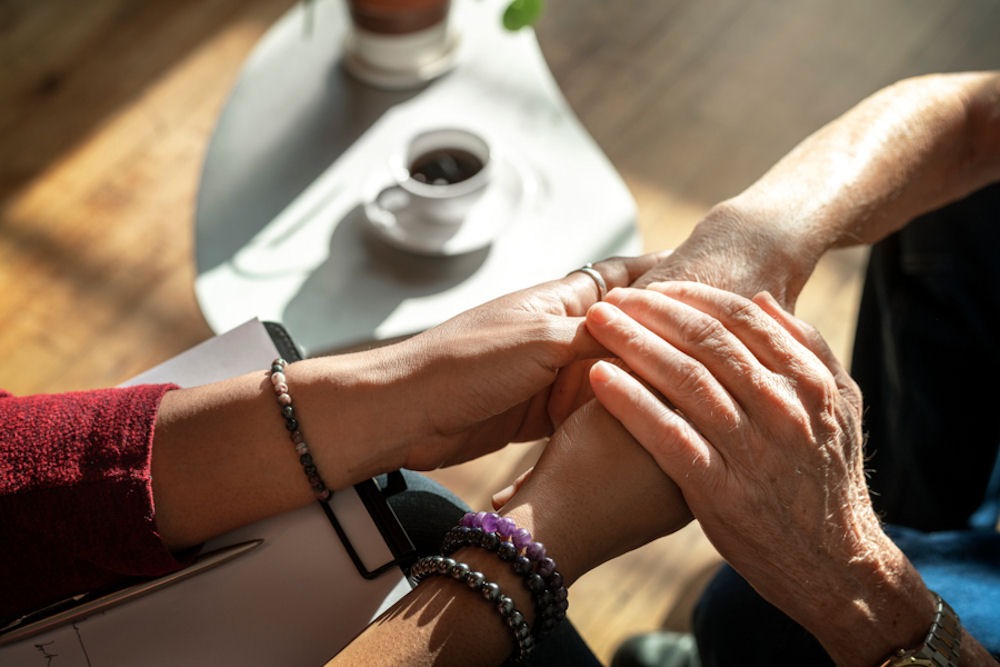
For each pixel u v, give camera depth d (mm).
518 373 874
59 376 1542
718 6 1914
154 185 1685
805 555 874
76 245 1635
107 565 839
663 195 1688
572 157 1242
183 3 1899
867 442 1180
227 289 1168
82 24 1865
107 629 837
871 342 1164
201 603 844
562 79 1821
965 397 1113
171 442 852
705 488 860
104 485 834
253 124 1260
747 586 1059
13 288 1603
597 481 863
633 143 1743
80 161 1703
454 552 841
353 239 1196
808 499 871
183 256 1631
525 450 1498
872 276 1141
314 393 863
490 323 887
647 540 880
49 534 832
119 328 1577
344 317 1156
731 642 1059
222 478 853
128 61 1822
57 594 845
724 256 947
